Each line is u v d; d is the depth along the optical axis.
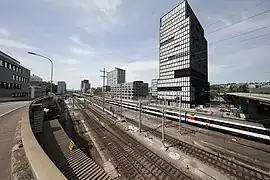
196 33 64.06
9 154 4.76
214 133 25.11
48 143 15.13
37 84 86.81
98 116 42.00
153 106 45.12
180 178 12.43
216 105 69.12
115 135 24.03
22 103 24.77
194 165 14.48
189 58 54.72
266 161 15.33
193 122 30.08
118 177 12.82
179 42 58.84
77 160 13.18
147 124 32.25
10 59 40.38
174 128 28.67
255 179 12.38
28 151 3.55
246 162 15.12
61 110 48.22
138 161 15.27
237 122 23.28
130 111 52.47
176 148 18.55
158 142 20.72
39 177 2.46
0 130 7.79
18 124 9.23
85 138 23.28
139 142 20.66
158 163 14.79
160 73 68.62
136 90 94.88
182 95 56.88
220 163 14.83
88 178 11.62
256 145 19.62
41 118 18.12
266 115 31.88
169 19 63.88
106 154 17.31
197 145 19.73
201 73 72.88
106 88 116.75
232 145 19.70
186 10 56.62
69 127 29.83
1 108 17.22
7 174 3.61
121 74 106.06
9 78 39.09
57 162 12.12
